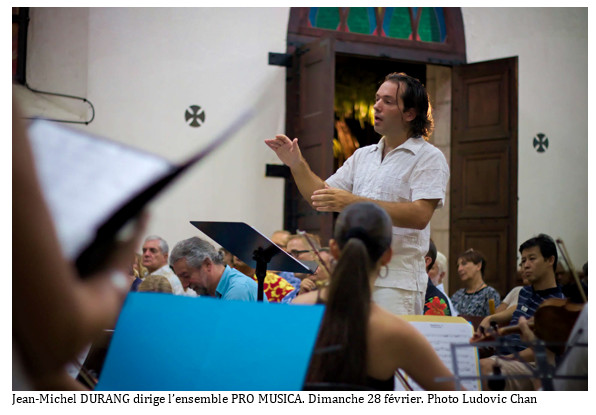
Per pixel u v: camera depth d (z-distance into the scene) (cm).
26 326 61
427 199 308
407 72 1033
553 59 977
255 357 158
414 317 244
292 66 845
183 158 65
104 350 218
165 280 334
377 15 901
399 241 308
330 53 785
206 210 814
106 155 65
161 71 801
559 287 391
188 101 809
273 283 461
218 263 393
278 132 841
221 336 163
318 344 177
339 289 179
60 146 65
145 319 169
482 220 900
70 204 61
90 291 62
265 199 838
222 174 822
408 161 317
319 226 802
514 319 392
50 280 59
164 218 798
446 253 941
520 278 886
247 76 834
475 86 912
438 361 189
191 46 815
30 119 67
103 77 777
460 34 933
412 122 323
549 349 247
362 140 1047
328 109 784
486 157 900
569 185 971
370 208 190
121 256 62
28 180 58
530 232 946
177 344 165
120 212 62
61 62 753
